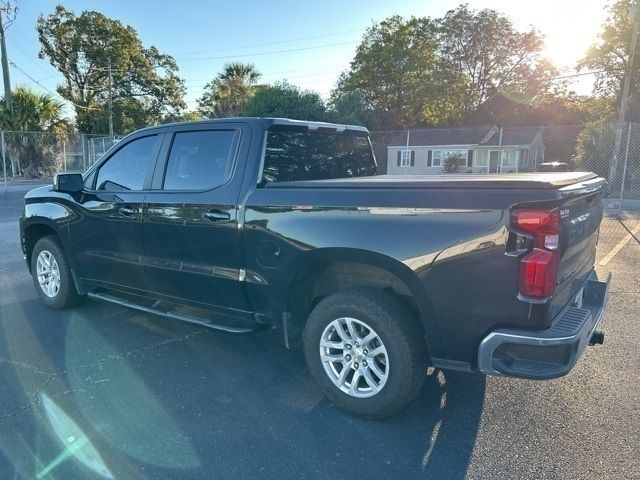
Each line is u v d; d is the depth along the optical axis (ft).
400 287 10.59
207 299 12.90
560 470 8.92
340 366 11.07
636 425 10.31
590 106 134.31
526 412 10.90
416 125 144.46
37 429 10.13
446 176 11.25
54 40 137.80
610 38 105.50
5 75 87.97
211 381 12.37
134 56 149.18
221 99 122.11
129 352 14.06
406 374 9.90
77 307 17.90
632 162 72.08
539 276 8.45
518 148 117.29
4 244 30.45
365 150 15.62
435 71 138.41
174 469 8.93
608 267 23.85
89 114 141.08
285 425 10.39
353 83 141.69
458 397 11.59
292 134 12.82
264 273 11.42
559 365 8.73
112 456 9.27
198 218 12.38
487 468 9.01
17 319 16.69
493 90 159.33
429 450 9.55
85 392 11.70
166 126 13.76
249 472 8.88
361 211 10.00
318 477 8.76
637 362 13.29
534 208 8.50
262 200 11.30
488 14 148.66
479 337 9.14
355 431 10.19
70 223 15.90
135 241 14.02
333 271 11.35
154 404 11.20
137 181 14.25
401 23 137.80
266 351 14.29
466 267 8.98
